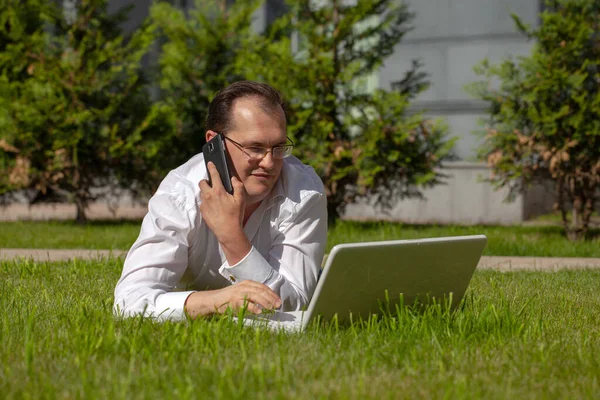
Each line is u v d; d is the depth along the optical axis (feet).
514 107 30.71
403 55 42.47
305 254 10.19
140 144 36.65
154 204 9.91
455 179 41.39
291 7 36.65
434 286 10.06
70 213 46.75
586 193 30.53
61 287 14.21
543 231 33.83
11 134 35.17
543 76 29.81
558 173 30.17
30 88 35.53
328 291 8.87
